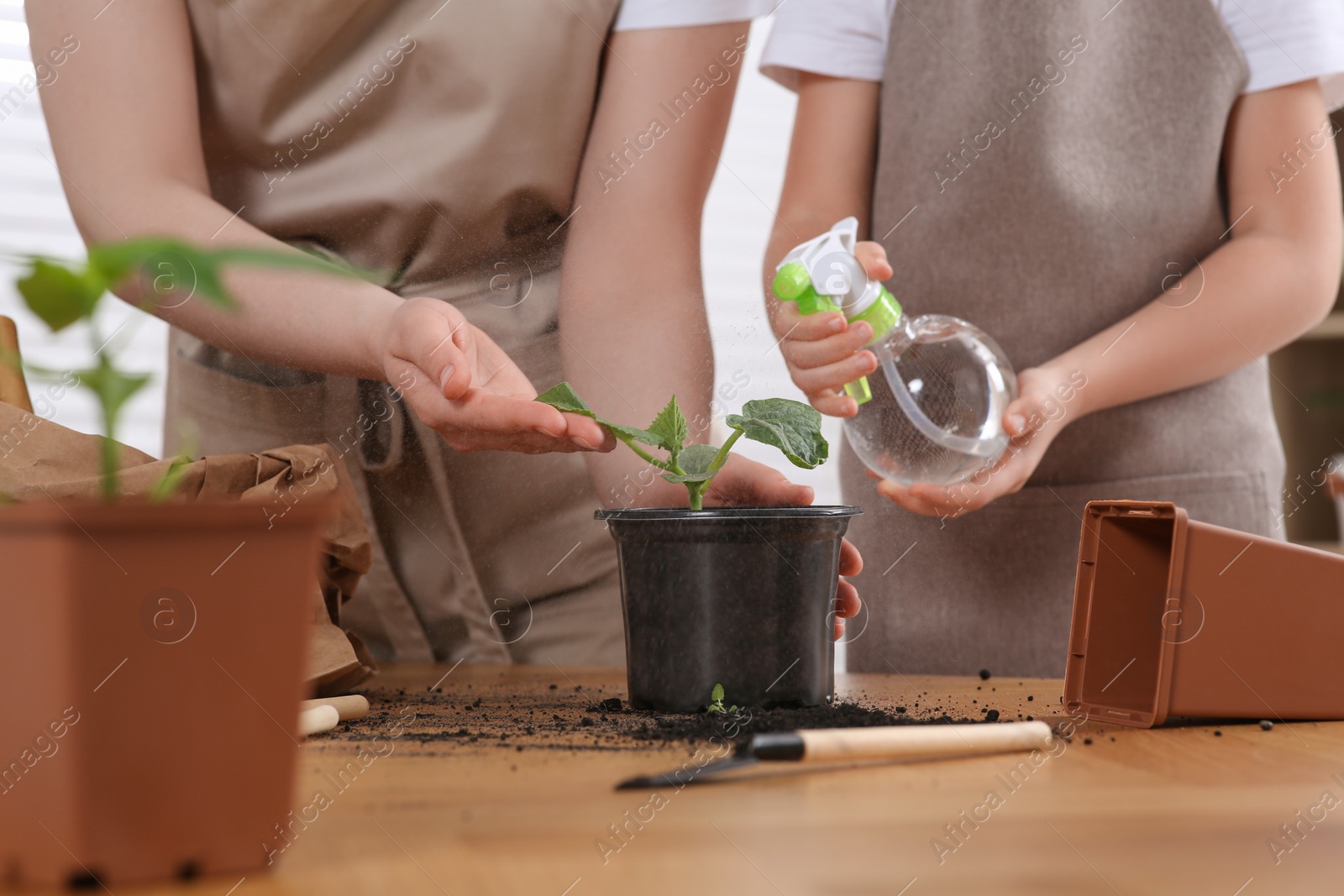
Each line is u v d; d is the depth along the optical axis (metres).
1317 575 1.26
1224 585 1.25
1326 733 1.24
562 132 1.58
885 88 1.62
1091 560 1.28
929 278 1.61
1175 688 1.25
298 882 1.02
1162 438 1.59
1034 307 1.59
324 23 1.53
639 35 1.57
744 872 1.05
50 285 0.83
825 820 1.10
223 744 1.01
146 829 0.98
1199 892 1.02
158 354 1.68
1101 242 1.58
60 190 1.76
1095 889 1.03
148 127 1.47
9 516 0.93
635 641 1.31
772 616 1.29
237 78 1.54
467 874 1.05
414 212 1.57
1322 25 1.55
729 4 1.57
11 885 0.97
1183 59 1.56
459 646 1.62
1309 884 1.05
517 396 1.39
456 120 1.56
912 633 1.63
